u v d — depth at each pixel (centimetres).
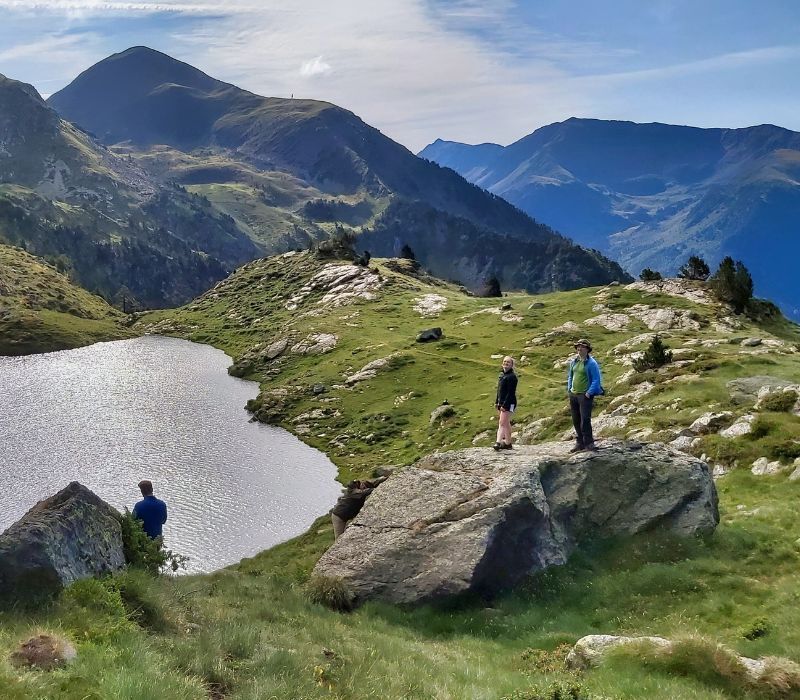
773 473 3069
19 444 8356
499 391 2836
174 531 5634
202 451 8144
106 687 946
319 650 1516
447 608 2214
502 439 2806
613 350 8094
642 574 2147
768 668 1371
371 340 12044
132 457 7844
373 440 8031
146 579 1625
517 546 2281
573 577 2256
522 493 2325
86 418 9750
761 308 9819
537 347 9494
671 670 1429
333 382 10425
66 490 1712
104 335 18325
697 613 1886
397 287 15900
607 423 4931
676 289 10825
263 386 11600
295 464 7631
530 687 1318
